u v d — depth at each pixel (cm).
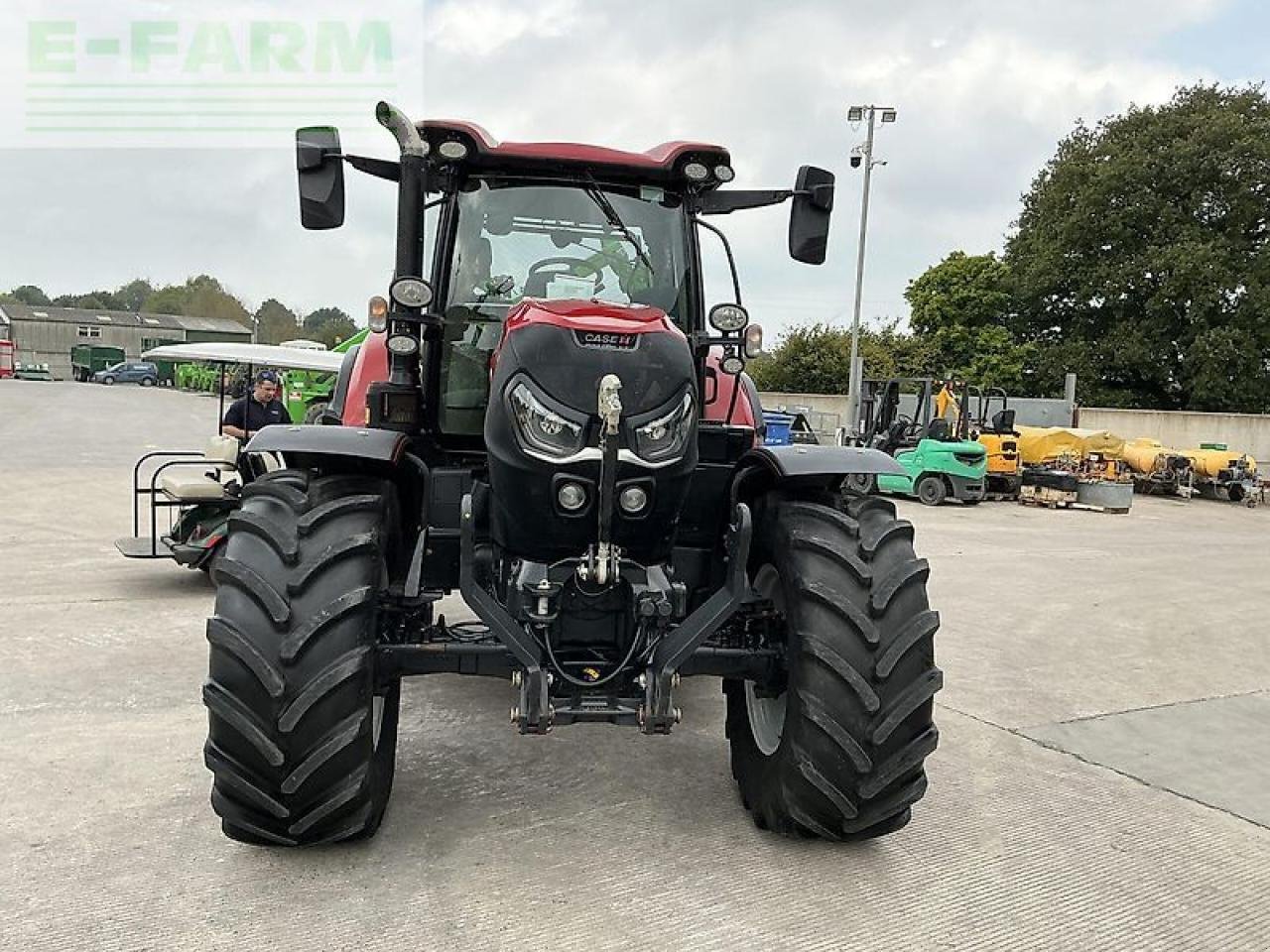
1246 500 2044
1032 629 745
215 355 839
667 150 405
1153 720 531
